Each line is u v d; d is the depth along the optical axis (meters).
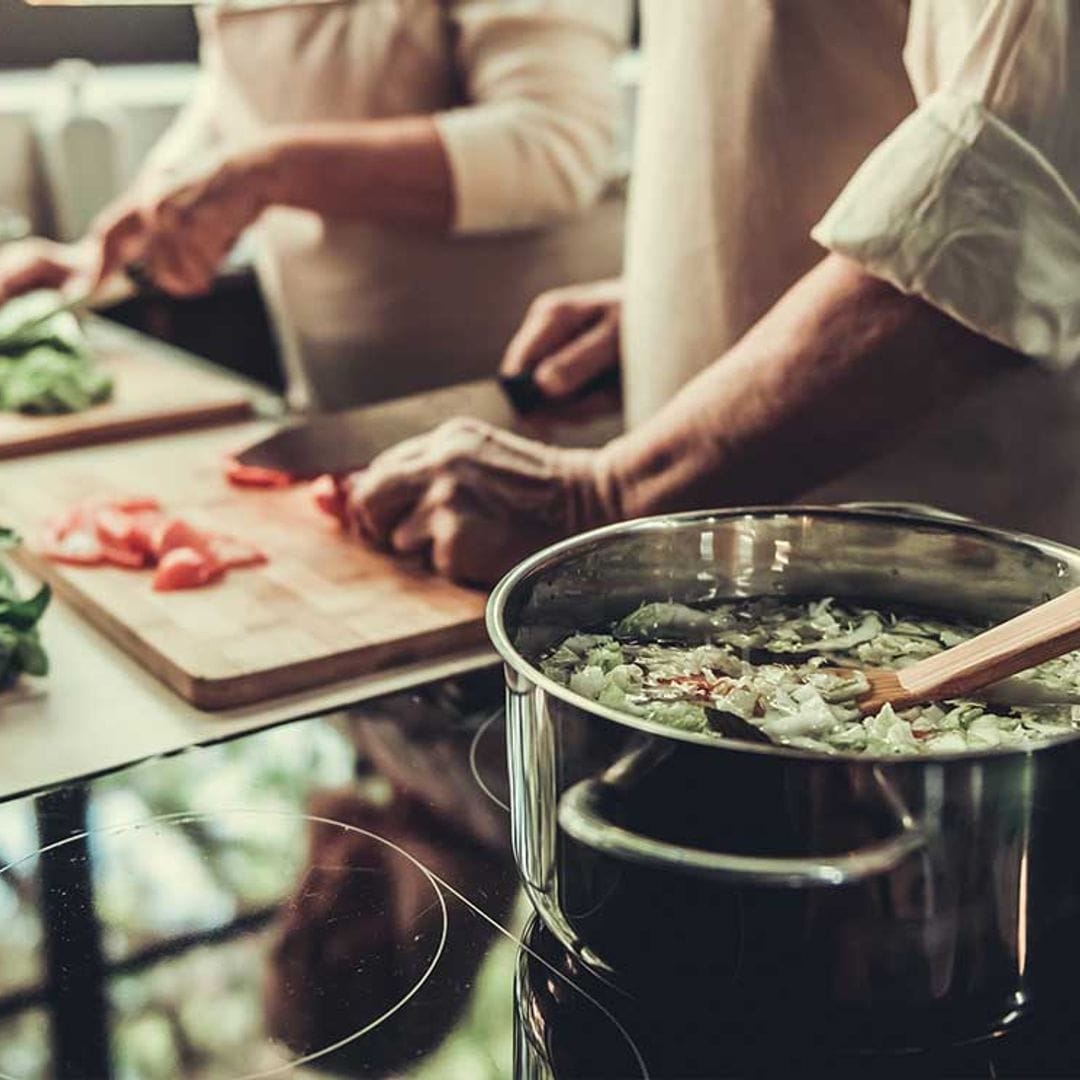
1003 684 0.69
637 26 2.80
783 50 1.12
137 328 2.19
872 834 0.53
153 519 1.28
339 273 1.88
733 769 0.53
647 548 0.78
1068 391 1.16
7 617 1.01
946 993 0.56
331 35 1.79
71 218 2.53
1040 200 0.92
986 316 0.94
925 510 0.82
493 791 0.83
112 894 0.73
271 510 1.36
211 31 1.91
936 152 0.92
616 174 2.04
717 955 0.56
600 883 0.58
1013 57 0.90
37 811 0.81
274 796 0.82
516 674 0.60
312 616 1.11
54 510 1.37
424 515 1.17
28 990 0.66
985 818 0.54
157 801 0.82
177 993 0.65
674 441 1.06
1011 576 0.75
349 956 0.68
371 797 0.82
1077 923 0.58
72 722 0.98
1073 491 1.20
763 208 1.18
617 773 0.56
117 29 2.63
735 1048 0.61
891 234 0.93
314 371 1.97
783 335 1.01
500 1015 0.64
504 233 1.87
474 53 1.76
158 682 1.05
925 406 1.00
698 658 0.74
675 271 1.24
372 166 1.67
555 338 1.45
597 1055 0.61
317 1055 0.61
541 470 1.13
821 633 0.77
